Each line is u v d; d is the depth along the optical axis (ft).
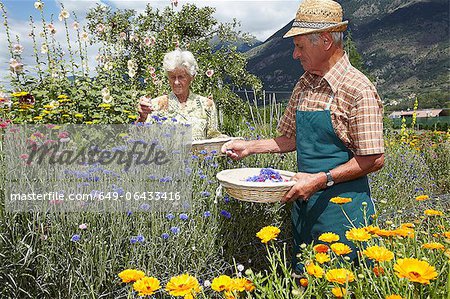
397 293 4.26
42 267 7.13
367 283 4.41
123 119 15.69
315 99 7.69
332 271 4.26
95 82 17.43
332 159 7.48
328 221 7.49
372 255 4.37
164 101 12.39
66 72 18.26
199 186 9.18
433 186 19.20
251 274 4.66
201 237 8.32
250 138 15.49
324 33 7.25
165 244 7.79
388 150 20.33
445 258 4.72
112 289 7.25
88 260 7.13
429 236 5.97
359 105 7.05
